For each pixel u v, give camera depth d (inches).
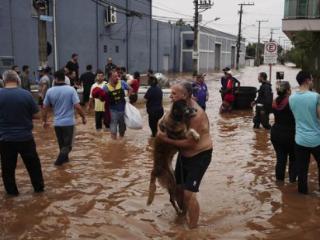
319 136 249.4
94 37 1298.0
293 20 1028.5
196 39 1679.4
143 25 1726.1
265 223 220.8
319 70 1021.2
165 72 2097.7
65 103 323.6
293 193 266.8
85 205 244.1
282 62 4495.6
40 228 213.2
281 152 286.0
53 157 355.9
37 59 998.4
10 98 246.4
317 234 208.5
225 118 603.5
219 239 201.3
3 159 253.3
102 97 424.8
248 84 1380.4
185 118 203.8
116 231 209.8
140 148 390.9
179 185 221.6
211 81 1521.9
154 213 232.7
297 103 250.2
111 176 301.1
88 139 430.9
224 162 343.9
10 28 910.4
